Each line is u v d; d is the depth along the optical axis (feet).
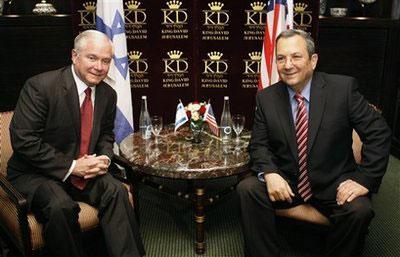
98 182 7.10
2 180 6.58
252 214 7.13
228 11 11.46
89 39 6.93
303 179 7.19
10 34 12.71
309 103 7.16
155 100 12.12
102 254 7.88
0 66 12.96
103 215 6.93
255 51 11.78
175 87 12.08
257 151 7.52
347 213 6.50
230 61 11.89
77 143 7.32
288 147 7.23
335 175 7.10
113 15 10.14
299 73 6.90
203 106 8.60
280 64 7.03
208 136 9.12
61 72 7.30
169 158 7.86
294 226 7.34
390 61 13.35
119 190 6.96
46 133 7.13
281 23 10.07
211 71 11.99
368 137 6.97
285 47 6.86
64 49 12.97
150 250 8.36
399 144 13.23
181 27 11.57
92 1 10.84
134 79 11.88
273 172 7.14
